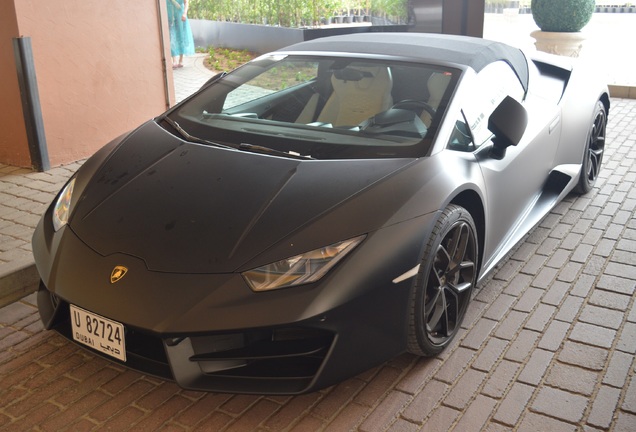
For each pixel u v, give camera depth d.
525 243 4.09
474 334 3.10
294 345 2.45
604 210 4.62
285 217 2.48
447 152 2.91
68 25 5.25
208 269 2.35
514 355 2.94
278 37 10.52
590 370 2.83
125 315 2.32
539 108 3.97
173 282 2.33
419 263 2.56
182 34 10.02
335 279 2.35
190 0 12.49
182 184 2.74
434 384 2.74
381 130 2.98
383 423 2.51
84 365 2.88
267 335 2.45
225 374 2.44
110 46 5.61
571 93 4.41
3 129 5.31
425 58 3.35
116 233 2.56
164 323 2.27
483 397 2.65
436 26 9.05
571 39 8.96
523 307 3.34
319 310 2.30
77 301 2.43
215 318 2.27
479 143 3.17
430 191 2.67
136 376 2.81
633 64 10.62
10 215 4.34
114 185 2.86
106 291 2.38
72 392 2.70
